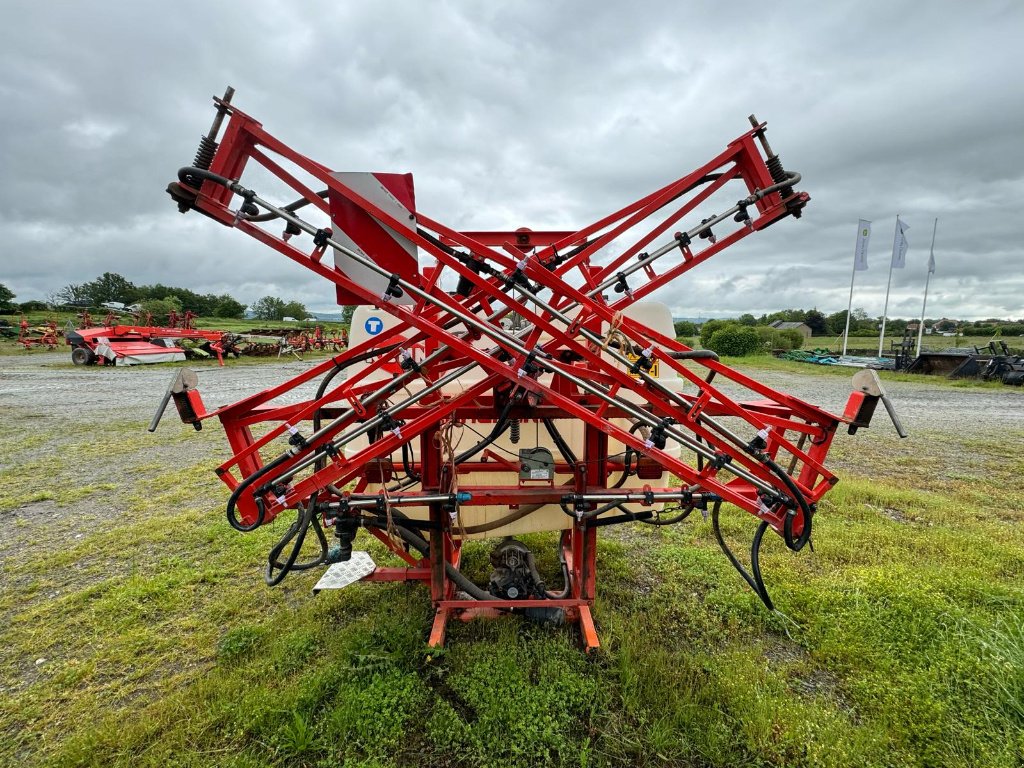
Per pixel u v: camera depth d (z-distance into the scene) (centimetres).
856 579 355
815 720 239
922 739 230
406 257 226
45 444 785
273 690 257
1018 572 374
